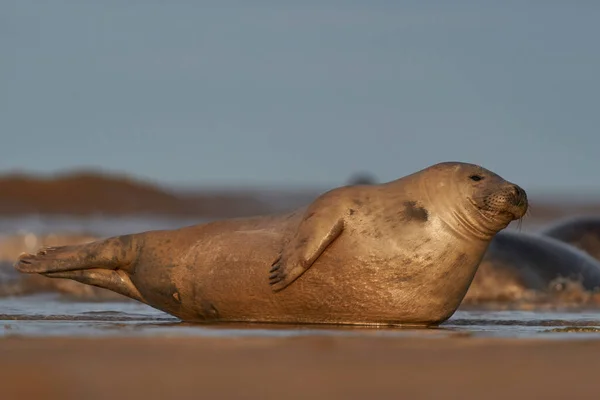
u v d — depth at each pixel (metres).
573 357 21.20
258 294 30.75
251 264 30.78
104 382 17.12
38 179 133.38
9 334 24.77
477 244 30.38
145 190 137.88
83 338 23.80
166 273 32.16
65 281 46.41
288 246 29.98
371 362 19.83
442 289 30.23
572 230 63.16
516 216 30.09
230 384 16.98
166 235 32.72
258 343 23.23
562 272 49.09
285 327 28.92
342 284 30.06
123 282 33.62
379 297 30.08
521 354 21.58
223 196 146.25
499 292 47.78
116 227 100.69
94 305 40.09
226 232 32.03
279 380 17.45
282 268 29.83
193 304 31.97
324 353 21.31
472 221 29.92
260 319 31.36
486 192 29.66
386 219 29.98
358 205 30.19
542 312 40.38
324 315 30.64
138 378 17.55
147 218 124.62
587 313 39.78
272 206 144.75
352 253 29.86
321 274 30.09
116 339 23.59
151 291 32.66
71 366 18.91
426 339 24.86
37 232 81.19
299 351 21.62
